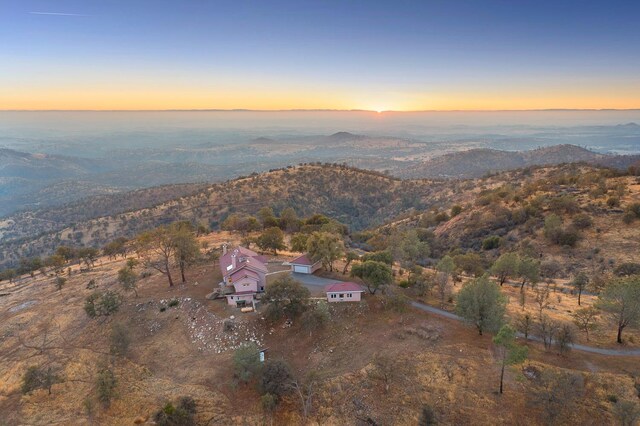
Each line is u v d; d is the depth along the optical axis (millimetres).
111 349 63438
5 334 75438
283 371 51156
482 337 57344
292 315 64250
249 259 80250
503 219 138125
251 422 47938
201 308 70188
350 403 48531
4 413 54969
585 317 60781
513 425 43875
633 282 56562
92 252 131000
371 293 70188
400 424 45469
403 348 55969
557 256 106062
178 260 84312
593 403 44812
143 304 75500
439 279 74875
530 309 70125
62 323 76625
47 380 58000
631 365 50062
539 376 48750
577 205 124062
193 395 52625
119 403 53156
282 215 149375
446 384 49281
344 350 57250
